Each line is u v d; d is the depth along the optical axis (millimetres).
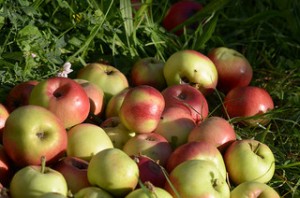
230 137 1071
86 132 1019
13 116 952
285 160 1164
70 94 1033
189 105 1148
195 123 1127
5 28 1227
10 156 959
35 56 1210
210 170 944
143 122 1051
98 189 911
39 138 951
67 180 946
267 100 1246
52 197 852
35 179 893
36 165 952
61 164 962
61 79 1052
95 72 1205
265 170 1035
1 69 1180
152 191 889
